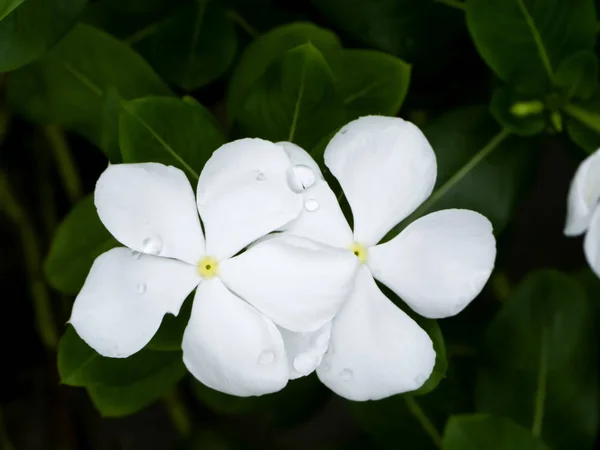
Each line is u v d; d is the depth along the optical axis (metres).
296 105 0.39
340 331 0.38
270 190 0.37
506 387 0.44
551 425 0.44
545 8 0.41
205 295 0.38
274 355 0.37
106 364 0.40
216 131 0.39
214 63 0.44
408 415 0.45
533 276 0.44
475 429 0.41
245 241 0.37
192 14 0.44
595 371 0.44
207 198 0.37
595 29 0.41
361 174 0.38
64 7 0.39
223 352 0.37
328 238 0.38
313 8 0.46
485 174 0.41
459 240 0.38
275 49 0.41
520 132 0.41
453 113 0.41
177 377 0.40
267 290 0.37
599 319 0.46
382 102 0.40
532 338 0.44
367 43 0.43
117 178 0.37
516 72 0.41
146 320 0.37
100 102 0.42
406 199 0.38
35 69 0.42
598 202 0.39
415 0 0.42
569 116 0.42
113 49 0.42
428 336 0.38
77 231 0.41
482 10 0.41
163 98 0.38
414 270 0.38
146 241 0.37
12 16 0.39
